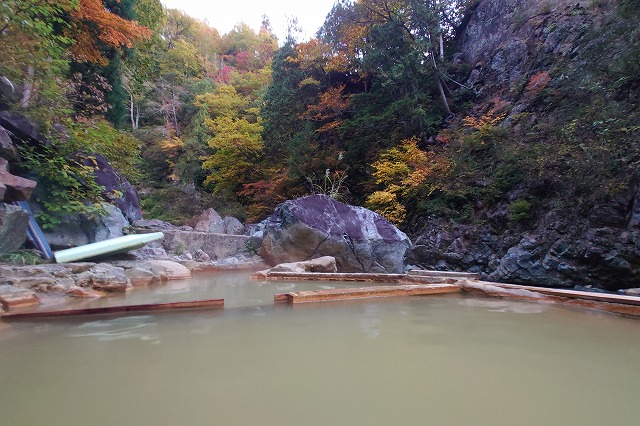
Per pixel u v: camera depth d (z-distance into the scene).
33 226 4.16
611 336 1.78
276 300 2.78
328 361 1.38
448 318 2.18
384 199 11.15
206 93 22.59
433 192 11.01
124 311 2.28
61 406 0.99
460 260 9.52
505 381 1.21
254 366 1.32
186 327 1.91
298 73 16.56
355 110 15.04
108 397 1.04
